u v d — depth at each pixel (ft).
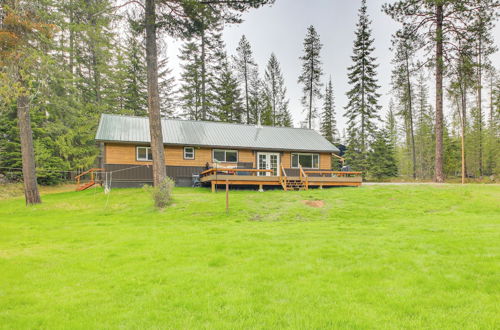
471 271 15.93
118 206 44.73
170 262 18.45
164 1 43.16
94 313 11.79
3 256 20.17
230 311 11.82
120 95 99.60
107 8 44.11
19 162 73.72
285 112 139.03
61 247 22.85
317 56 118.83
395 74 83.30
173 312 11.80
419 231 26.43
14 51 40.24
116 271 16.98
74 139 80.53
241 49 130.52
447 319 10.99
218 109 119.85
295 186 59.98
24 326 10.76
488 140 116.88
